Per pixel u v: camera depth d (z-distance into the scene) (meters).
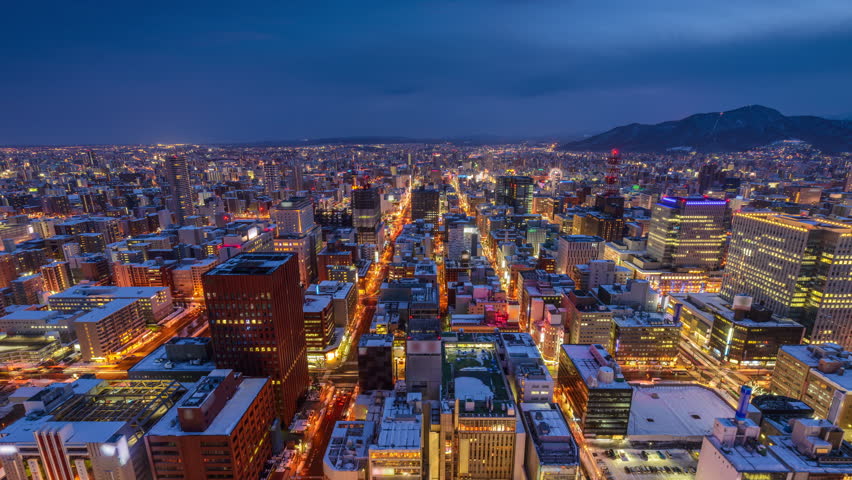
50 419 159.50
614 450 192.50
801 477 140.00
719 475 150.50
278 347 193.00
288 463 181.00
